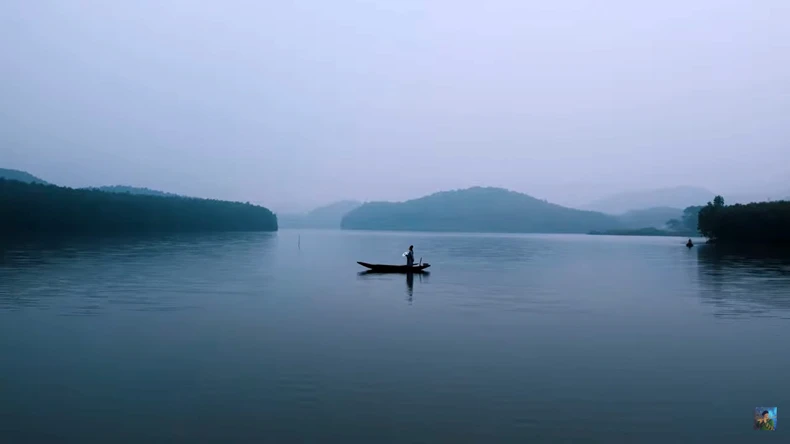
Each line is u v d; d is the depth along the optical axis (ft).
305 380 42.68
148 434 32.09
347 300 87.92
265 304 82.17
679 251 271.69
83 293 90.68
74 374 43.83
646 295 96.12
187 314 72.33
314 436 31.99
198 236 453.58
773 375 44.91
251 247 281.33
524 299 90.53
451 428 33.35
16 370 44.83
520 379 43.42
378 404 37.40
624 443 31.45
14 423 33.63
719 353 52.34
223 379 42.75
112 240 311.47
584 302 87.51
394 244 369.09
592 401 38.40
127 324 64.80
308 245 335.67
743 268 155.53
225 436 31.86
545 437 32.14
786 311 78.23
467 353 51.70
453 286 109.91
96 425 33.37
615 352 52.47
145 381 42.14
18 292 90.48
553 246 361.30
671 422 34.63
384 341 56.80
